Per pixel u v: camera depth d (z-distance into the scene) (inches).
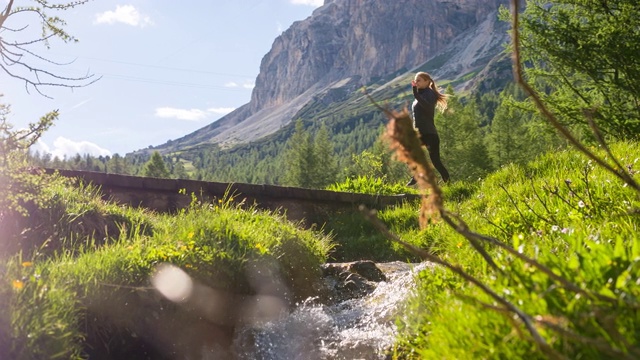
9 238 292.0
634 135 706.2
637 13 721.0
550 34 743.7
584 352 101.3
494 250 199.0
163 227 327.9
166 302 224.2
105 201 408.8
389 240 425.7
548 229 220.5
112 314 207.0
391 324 222.7
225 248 267.1
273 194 506.0
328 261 408.5
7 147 285.4
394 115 92.7
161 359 213.5
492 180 462.0
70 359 170.6
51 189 331.9
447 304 148.3
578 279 114.9
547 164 432.1
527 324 88.6
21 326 162.9
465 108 3644.2
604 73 748.0
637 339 98.9
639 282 109.9
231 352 232.5
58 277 203.2
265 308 256.8
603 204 220.4
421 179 94.5
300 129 6486.2
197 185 475.2
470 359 116.5
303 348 227.1
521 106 842.8
